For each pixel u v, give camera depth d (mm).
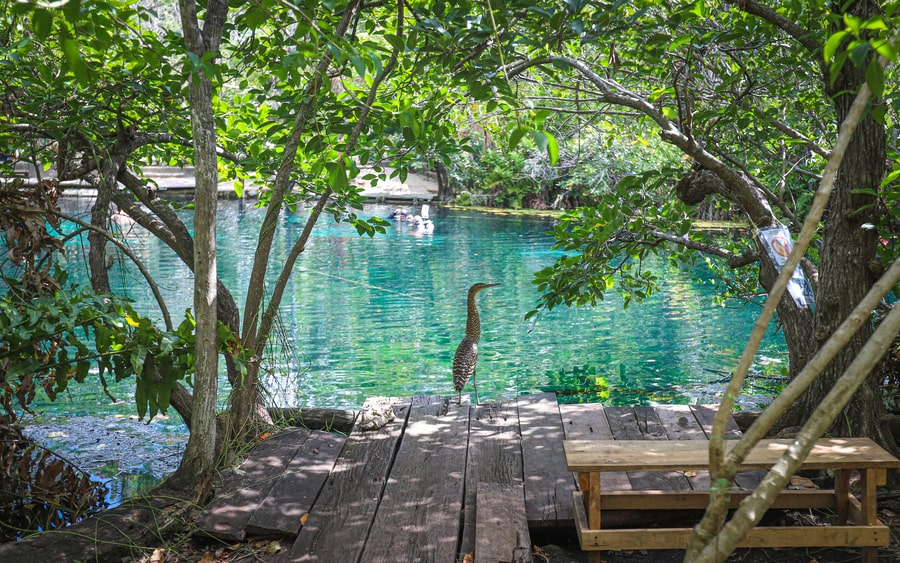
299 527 3979
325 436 5250
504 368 8750
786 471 1936
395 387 7984
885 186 4512
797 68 5656
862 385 4523
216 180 4355
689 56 5062
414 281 13711
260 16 3521
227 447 4758
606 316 11352
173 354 4594
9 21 5352
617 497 3861
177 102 5629
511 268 14836
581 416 5488
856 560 3703
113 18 3305
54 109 5168
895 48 2027
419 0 5621
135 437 6492
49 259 4711
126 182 5629
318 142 4879
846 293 4527
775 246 4859
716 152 6043
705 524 2070
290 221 21438
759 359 8922
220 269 14539
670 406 5668
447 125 5742
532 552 3879
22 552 3662
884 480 3475
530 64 4895
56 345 4598
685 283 13984
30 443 4984
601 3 4664
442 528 3900
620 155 15820
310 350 9398
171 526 4047
